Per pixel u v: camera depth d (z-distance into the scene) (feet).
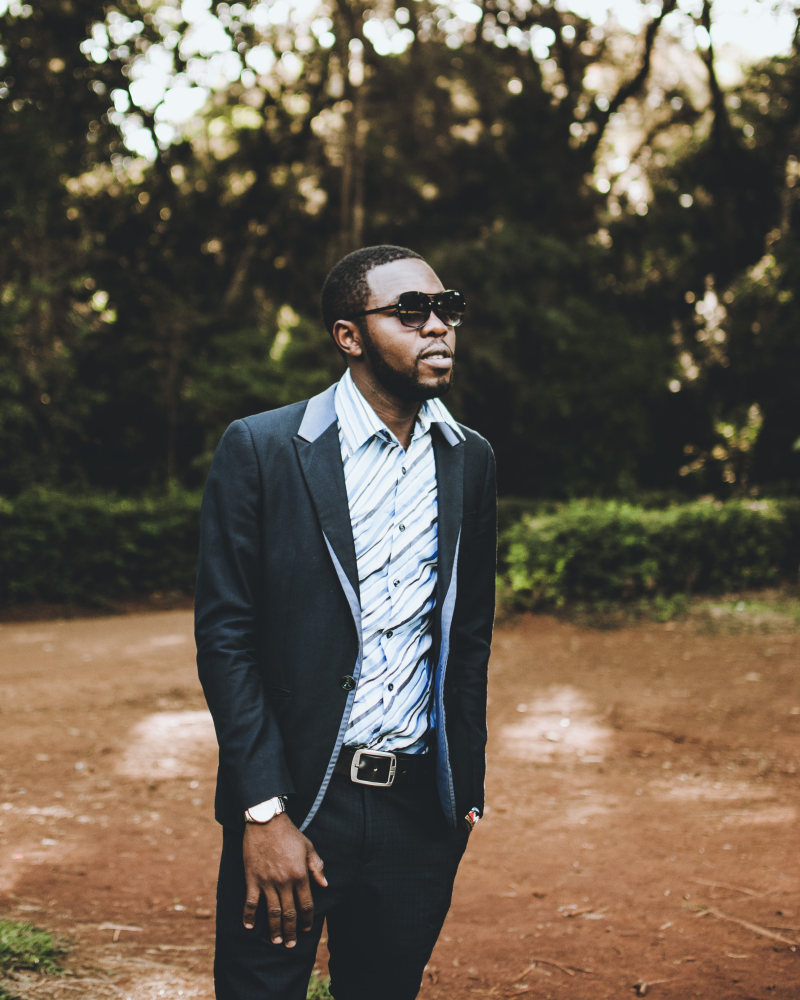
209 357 61.05
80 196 58.08
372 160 66.08
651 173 73.05
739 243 71.77
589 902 12.65
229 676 6.00
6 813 15.97
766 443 67.82
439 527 6.51
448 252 63.52
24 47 51.85
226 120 66.18
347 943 6.63
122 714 23.00
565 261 65.46
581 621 34.47
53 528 40.96
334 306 6.56
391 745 6.34
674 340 71.67
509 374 63.16
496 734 21.67
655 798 17.20
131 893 12.80
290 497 6.29
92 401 54.85
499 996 10.16
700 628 33.22
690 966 10.80
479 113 67.77
